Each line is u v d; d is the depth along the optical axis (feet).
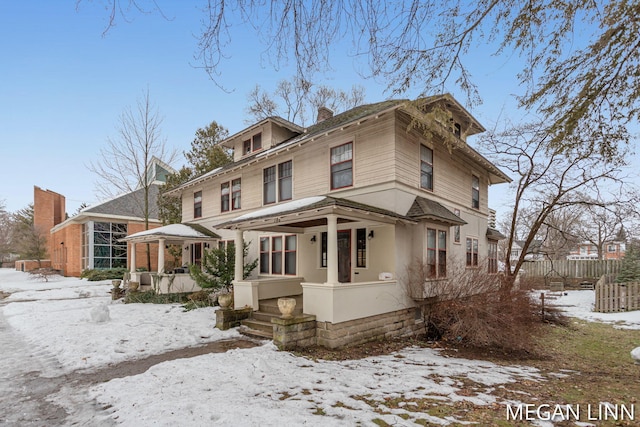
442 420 12.77
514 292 31.01
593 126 16.97
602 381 18.70
